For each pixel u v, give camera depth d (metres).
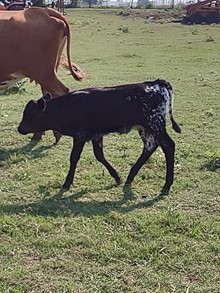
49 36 8.35
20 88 12.91
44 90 8.59
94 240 5.29
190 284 4.57
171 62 18.81
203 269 4.81
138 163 6.87
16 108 11.30
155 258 4.95
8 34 8.30
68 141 8.99
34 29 8.31
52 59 8.46
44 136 9.25
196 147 8.57
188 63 18.55
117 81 14.73
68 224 5.67
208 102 11.98
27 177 7.16
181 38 27.53
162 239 5.31
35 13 8.44
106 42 25.34
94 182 6.95
